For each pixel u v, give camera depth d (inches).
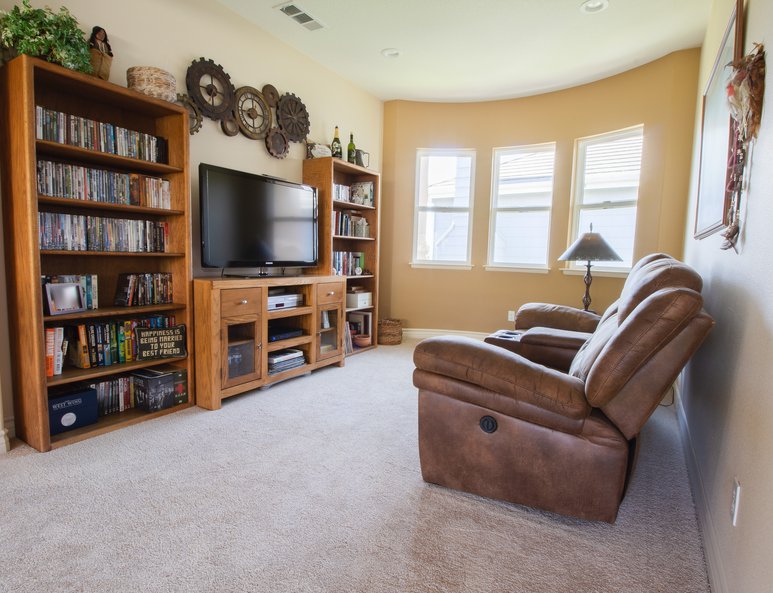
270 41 140.6
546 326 127.3
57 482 73.4
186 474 77.0
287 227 138.3
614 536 62.3
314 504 68.6
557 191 180.4
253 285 116.0
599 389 58.0
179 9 114.3
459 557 57.3
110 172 94.7
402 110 197.6
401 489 73.4
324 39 142.8
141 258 110.0
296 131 150.5
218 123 126.5
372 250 183.3
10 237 83.8
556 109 179.5
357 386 129.7
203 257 112.7
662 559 57.8
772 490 36.3
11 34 77.2
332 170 152.5
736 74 54.7
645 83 153.6
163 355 103.7
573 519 66.1
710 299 81.4
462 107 195.0
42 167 83.4
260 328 119.1
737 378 52.7
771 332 41.1
